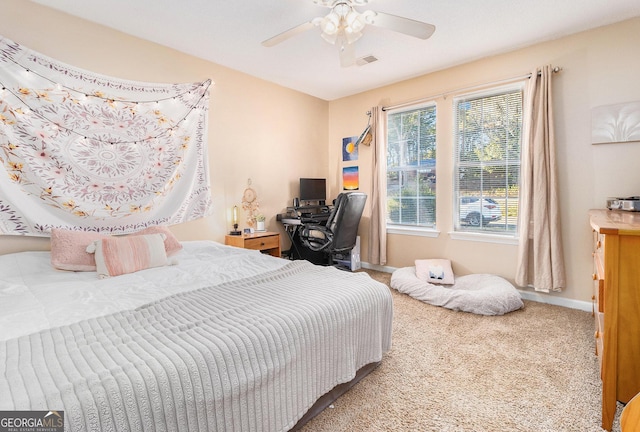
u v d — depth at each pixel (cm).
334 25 208
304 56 316
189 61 309
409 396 165
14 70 213
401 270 365
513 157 319
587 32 269
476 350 213
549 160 283
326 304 151
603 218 178
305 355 135
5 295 158
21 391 79
